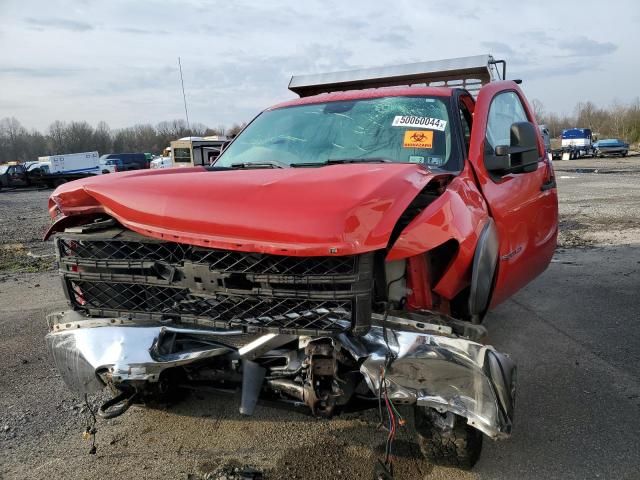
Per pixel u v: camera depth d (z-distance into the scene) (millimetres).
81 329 2738
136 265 2514
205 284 2377
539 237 4266
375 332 2352
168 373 2732
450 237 2482
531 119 4609
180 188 2484
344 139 3678
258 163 3375
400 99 3842
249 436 3111
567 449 2918
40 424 3285
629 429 3119
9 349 4582
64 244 2719
